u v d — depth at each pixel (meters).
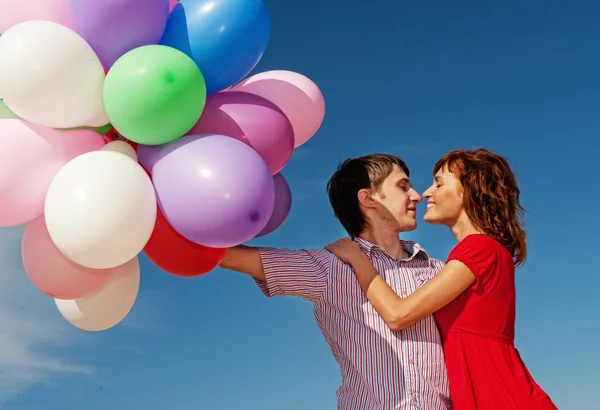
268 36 2.20
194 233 1.98
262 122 2.16
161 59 1.92
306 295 2.33
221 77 2.14
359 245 2.43
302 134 2.48
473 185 2.41
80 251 1.89
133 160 1.98
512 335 2.32
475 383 2.21
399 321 2.21
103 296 2.19
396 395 2.21
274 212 2.39
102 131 2.14
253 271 2.30
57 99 1.90
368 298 2.29
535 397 2.17
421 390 2.21
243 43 2.10
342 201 2.59
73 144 2.03
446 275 2.26
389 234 2.52
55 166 2.00
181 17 2.10
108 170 1.90
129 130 1.96
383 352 2.25
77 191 1.87
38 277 2.10
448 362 2.27
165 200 1.97
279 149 2.21
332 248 2.40
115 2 1.95
